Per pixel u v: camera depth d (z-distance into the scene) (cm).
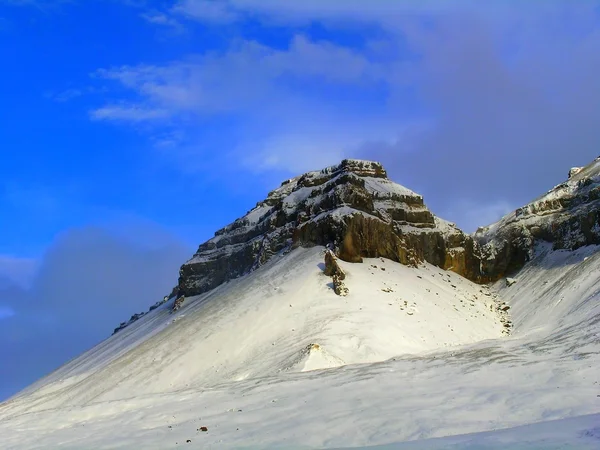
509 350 4903
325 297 7725
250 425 3362
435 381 3972
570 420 2809
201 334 7725
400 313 7369
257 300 8175
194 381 6575
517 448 2433
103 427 3744
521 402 3281
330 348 6028
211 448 2988
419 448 2584
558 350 4566
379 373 4403
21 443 3553
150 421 3750
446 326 7388
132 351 8888
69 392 7888
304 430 3134
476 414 3158
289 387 4269
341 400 3684
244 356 6762
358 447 2716
